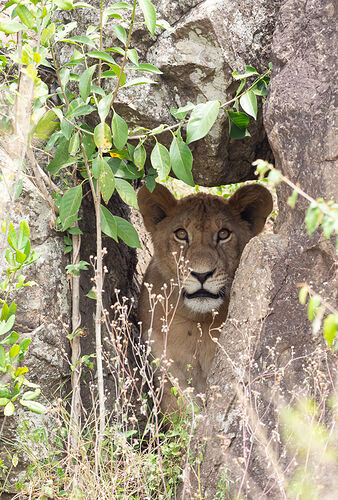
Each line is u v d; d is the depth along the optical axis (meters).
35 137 8.91
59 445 8.20
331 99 7.53
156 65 8.91
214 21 8.58
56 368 8.77
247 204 11.60
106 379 9.78
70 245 9.28
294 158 7.79
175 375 10.86
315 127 7.58
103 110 8.09
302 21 8.16
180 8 8.80
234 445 7.46
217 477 7.48
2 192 8.16
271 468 7.00
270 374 7.27
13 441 8.38
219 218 11.20
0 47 9.62
